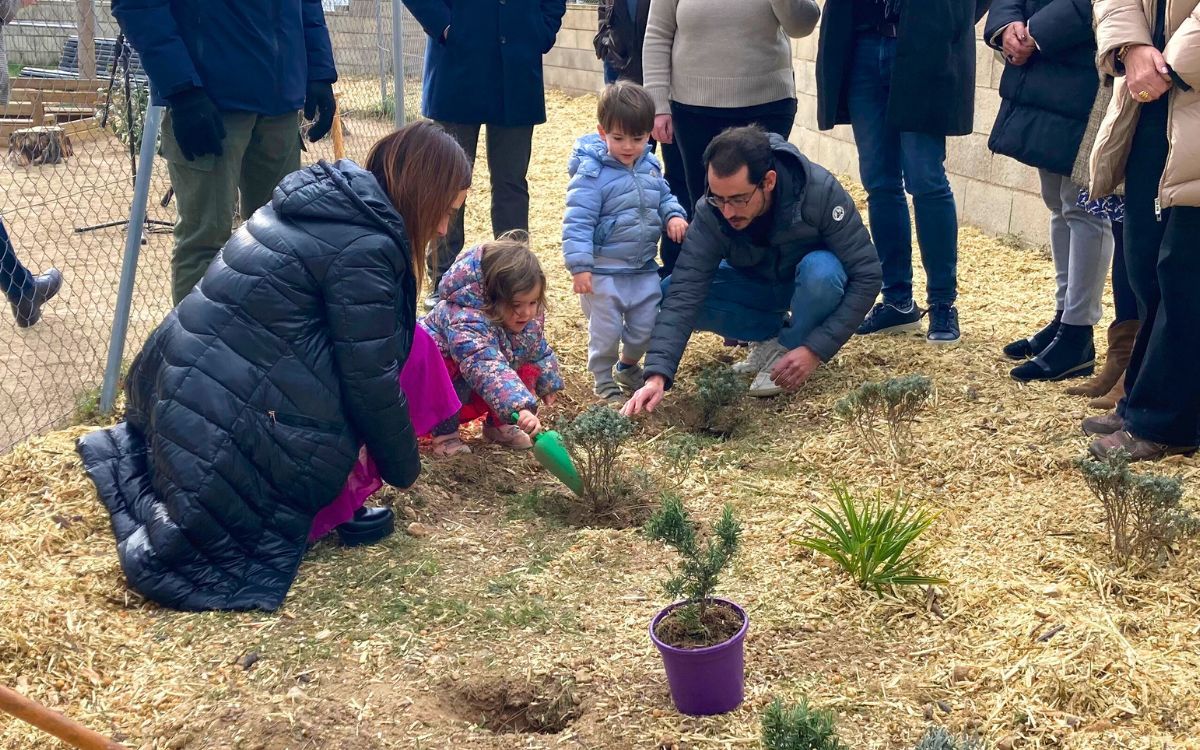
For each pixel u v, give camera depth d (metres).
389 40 9.73
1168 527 3.25
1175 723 2.65
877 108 5.15
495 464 4.25
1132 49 3.58
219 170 4.41
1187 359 3.72
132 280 4.52
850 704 2.77
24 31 6.45
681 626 2.79
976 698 2.79
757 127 4.27
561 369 5.20
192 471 3.25
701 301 4.46
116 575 3.33
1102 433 4.12
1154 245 3.79
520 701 2.87
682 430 4.61
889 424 4.16
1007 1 4.73
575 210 4.62
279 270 3.29
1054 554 3.39
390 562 3.48
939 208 5.06
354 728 2.73
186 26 4.23
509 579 3.40
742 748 2.61
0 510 3.63
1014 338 5.32
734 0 5.02
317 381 3.32
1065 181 4.58
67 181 8.71
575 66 16.56
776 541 3.60
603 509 3.88
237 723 2.75
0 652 2.93
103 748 2.25
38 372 5.12
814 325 4.59
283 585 3.29
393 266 3.35
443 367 3.88
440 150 3.48
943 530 3.61
